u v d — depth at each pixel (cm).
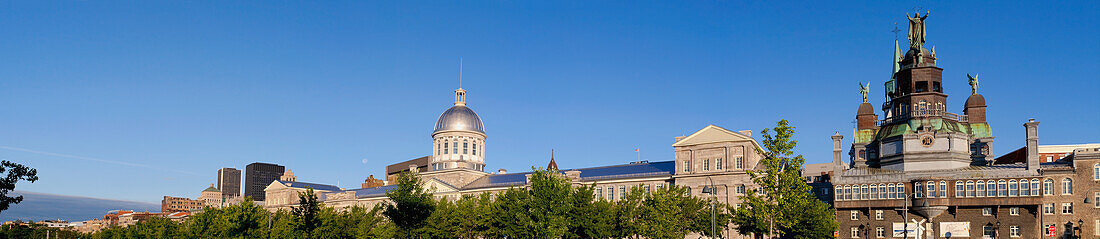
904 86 11431
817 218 9162
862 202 10569
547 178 9588
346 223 10819
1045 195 9544
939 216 10131
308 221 10438
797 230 9250
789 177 8762
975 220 9938
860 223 10675
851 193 10731
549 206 9312
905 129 10931
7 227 17175
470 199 10925
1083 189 9344
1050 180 9562
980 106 11475
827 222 9231
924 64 11262
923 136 10562
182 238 10625
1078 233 9281
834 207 10838
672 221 9481
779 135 8831
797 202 8744
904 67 11444
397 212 9731
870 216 10562
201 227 10288
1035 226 9550
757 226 9112
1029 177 9644
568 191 9544
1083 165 9406
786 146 8775
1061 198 9462
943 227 10069
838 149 11006
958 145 10456
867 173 10862
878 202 10412
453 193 14312
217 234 10212
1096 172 9325
